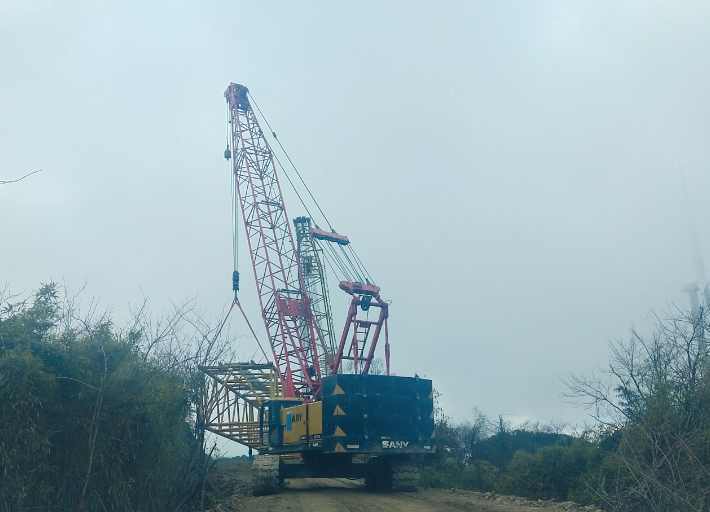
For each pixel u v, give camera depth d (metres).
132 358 12.91
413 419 23.83
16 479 9.76
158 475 13.20
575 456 22.08
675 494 11.64
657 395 16.14
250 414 35.91
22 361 10.08
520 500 19.72
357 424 22.62
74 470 11.02
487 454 42.53
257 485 24.64
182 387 14.15
